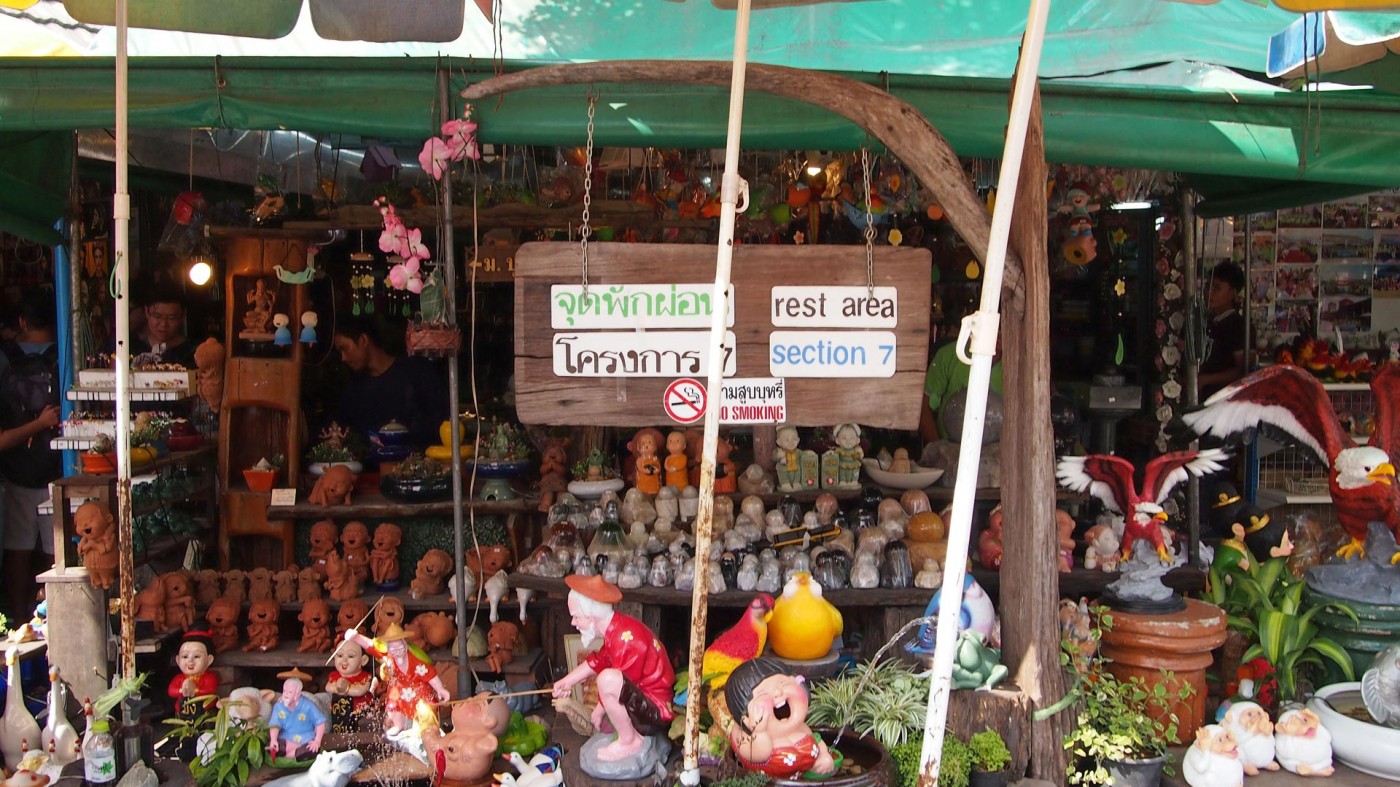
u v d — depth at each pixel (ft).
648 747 10.12
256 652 14.08
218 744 11.63
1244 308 18.37
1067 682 10.27
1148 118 11.61
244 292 16.15
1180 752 10.92
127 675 9.94
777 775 8.86
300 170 19.13
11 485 18.06
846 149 11.80
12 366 18.17
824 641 11.38
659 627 13.24
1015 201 10.05
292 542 15.65
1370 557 12.17
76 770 9.96
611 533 13.89
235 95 11.27
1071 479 11.89
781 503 14.67
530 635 14.66
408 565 15.40
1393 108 11.82
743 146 11.59
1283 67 12.94
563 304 10.58
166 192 19.54
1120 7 14.33
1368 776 10.38
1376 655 11.37
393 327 19.30
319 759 10.85
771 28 14.49
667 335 10.58
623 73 10.28
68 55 11.91
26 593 18.26
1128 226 18.74
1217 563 13.14
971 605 11.21
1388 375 12.58
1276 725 10.72
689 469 15.65
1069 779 10.03
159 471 14.76
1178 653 10.89
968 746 9.80
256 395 15.87
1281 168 11.79
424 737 10.98
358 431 17.94
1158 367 17.51
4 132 13.15
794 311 10.59
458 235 19.67
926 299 10.66
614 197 17.10
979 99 11.56
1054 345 20.51
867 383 10.68
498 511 15.20
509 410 18.75
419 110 11.30
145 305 18.28
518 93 11.30
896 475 15.40
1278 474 19.63
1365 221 21.11
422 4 11.28
